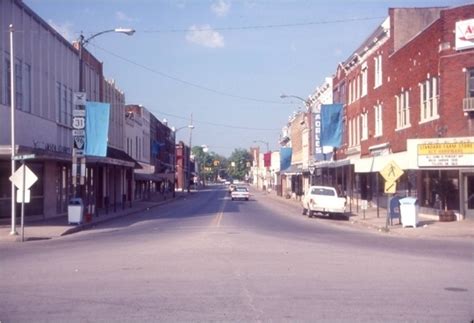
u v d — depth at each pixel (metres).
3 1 30.73
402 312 9.86
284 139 107.56
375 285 12.30
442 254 17.97
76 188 41.25
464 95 30.73
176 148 133.00
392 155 35.69
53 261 16.84
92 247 20.95
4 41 30.84
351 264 15.40
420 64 35.06
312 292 11.54
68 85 43.03
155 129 90.00
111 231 29.45
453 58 31.03
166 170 98.56
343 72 57.88
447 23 31.33
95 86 51.25
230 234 24.56
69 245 22.38
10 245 23.17
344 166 55.47
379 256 17.25
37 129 35.62
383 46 43.09
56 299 11.06
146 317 9.55
